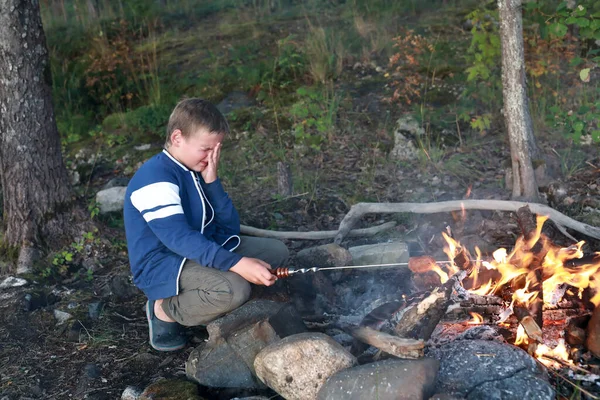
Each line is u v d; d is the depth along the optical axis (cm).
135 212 358
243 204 564
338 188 576
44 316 434
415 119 641
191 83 802
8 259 496
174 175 355
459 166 581
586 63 681
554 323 360
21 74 482
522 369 305
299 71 782
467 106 668
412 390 283
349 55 799
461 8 912
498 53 624
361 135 655
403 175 586
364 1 938
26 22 478
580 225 452
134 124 731
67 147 722
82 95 817
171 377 366
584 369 325
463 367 308
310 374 305
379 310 365
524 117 502
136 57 870
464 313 370
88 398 355
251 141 668
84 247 505
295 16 974
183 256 352
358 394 287
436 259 452
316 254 435
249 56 833
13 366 386
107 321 425
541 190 521
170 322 382
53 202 506
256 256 401
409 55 732
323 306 409
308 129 675
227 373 341
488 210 506
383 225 501
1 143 492
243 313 355
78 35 923
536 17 720
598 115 555
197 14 1038
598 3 602
